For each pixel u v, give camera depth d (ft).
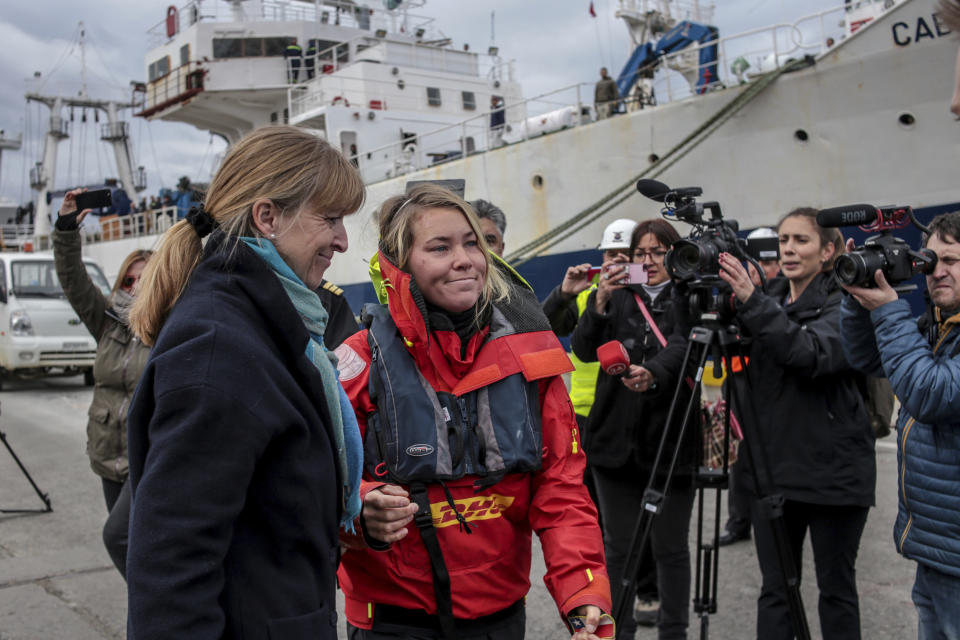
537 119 30.86
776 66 24.14
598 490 9.87
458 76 48.73
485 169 32.01
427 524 5.14
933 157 21.44
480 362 5.45
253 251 4.10
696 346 8.73
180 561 3.51
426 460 5.13
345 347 5.72
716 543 8.84
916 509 6.55
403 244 5.43
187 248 4.33
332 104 43.91
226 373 3.72
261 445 3.76
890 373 6.55
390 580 5.30
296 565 4.01
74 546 14.58
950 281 6.47
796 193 23.91
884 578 12.03
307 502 4.00
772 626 8.46
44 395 36.94
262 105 51.65
